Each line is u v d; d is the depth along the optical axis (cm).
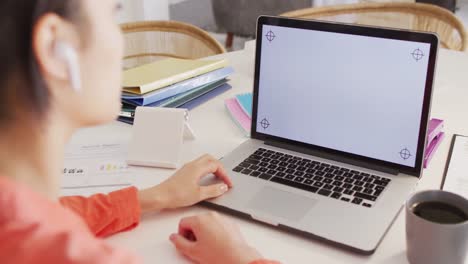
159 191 93
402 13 208
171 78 136
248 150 110
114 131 125
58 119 53
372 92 99
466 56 167
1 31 46
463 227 72
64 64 49
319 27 102
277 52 108
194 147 117
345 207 90
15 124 50
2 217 45
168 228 89
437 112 131
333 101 104
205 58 172
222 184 96
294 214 88
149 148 110
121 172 107
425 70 93
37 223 45
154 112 112
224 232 81
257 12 354
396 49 95
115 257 46
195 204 95
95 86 54
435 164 107
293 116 109
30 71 48
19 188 47
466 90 143
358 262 79
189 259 82
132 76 138
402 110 96
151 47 202
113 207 89
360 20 226
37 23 46
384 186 95
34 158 51
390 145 99
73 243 45
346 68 101
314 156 107
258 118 113
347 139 103
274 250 83
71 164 110
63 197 90
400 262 79
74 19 49
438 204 79
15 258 44
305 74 106
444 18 195
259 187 97
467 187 98
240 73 160
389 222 85
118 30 56
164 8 365
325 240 83
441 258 74
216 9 372
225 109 136
